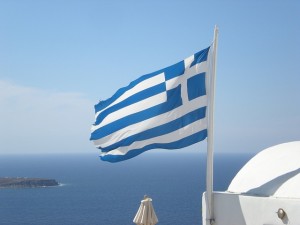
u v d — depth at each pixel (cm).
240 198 1114
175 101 1179
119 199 11594
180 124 1172
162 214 8812
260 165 1259
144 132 1187
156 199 11331
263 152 1354
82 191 13788
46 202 11256
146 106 1194
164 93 1188
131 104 1210
